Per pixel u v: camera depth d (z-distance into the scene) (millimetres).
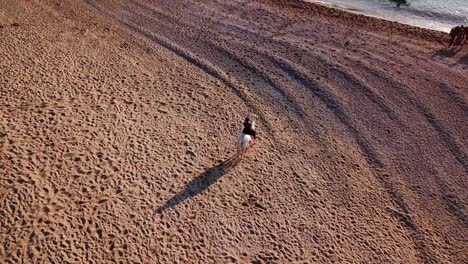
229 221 13664
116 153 15258
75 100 17328
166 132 16688
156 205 13727
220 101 18969
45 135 15336
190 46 22859
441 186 16250
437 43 26078
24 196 13109
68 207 13117
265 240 13305
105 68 19703
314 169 16188
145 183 14398
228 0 28969
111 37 22500
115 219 13055
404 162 17109
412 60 23906
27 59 19234
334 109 19516
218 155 16062
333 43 24891
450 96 21047
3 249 11758
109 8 25641
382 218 14695
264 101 19469
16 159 14172
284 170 15906
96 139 15625
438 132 18781
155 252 12422
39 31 21703
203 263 12359
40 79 18125
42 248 11945
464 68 23547
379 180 16188
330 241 13578
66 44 21016
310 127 18297
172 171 15031
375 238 13938
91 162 14680
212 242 12977
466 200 15789
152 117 17297
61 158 14578
